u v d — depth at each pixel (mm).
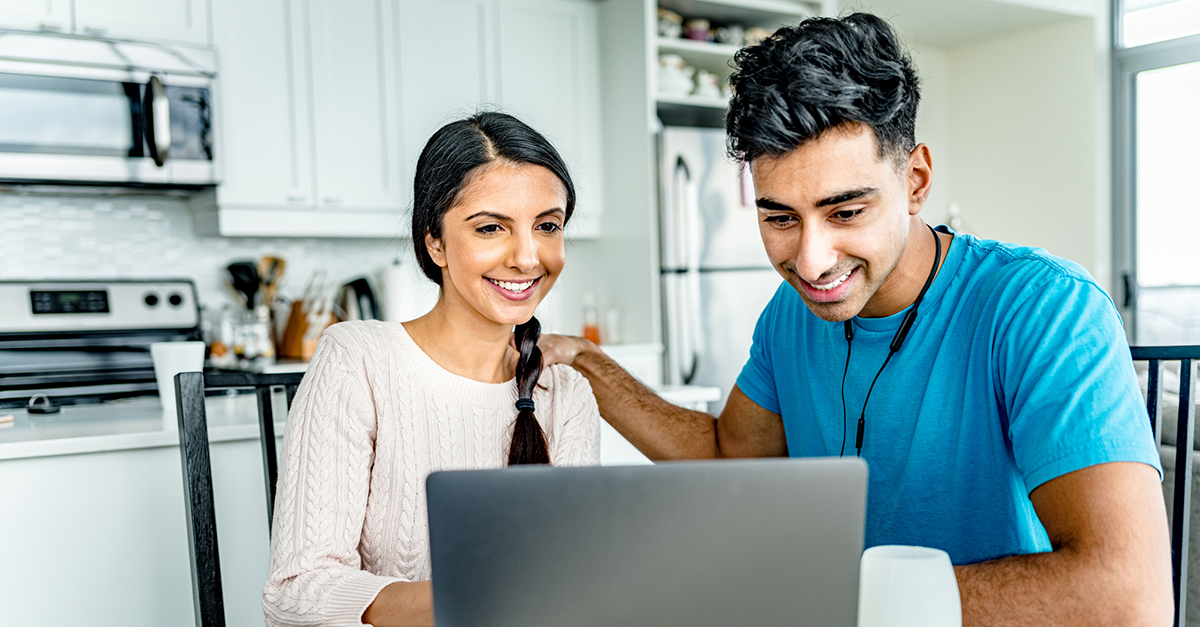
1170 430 1562
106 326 2588
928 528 1063
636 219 3355
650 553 568
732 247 3381
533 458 1034
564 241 1024
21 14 2461
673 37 3414
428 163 1003
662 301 3336
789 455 1318
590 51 3482
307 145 2916
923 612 581
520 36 3309
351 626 828
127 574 1853
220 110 2746
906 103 852
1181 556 1107
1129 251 4234
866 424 1122
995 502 1010
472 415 1048
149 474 1873
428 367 1043
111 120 2508
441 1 3139
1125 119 4207
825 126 813
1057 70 4309
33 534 1761
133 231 2918
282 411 2145
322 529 931
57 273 2797
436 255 1017
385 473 1015
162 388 2131
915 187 955
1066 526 781
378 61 3037
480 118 1003
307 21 2906
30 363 2451
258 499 1944
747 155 878
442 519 573
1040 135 4391
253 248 3109
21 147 2389
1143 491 762
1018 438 881
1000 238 4605
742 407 1328
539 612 580
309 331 2965
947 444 1039
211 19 2748
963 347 1025
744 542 565
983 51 4602
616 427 1395
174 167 2607
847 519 562
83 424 1973
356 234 3043
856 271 892
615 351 3178
